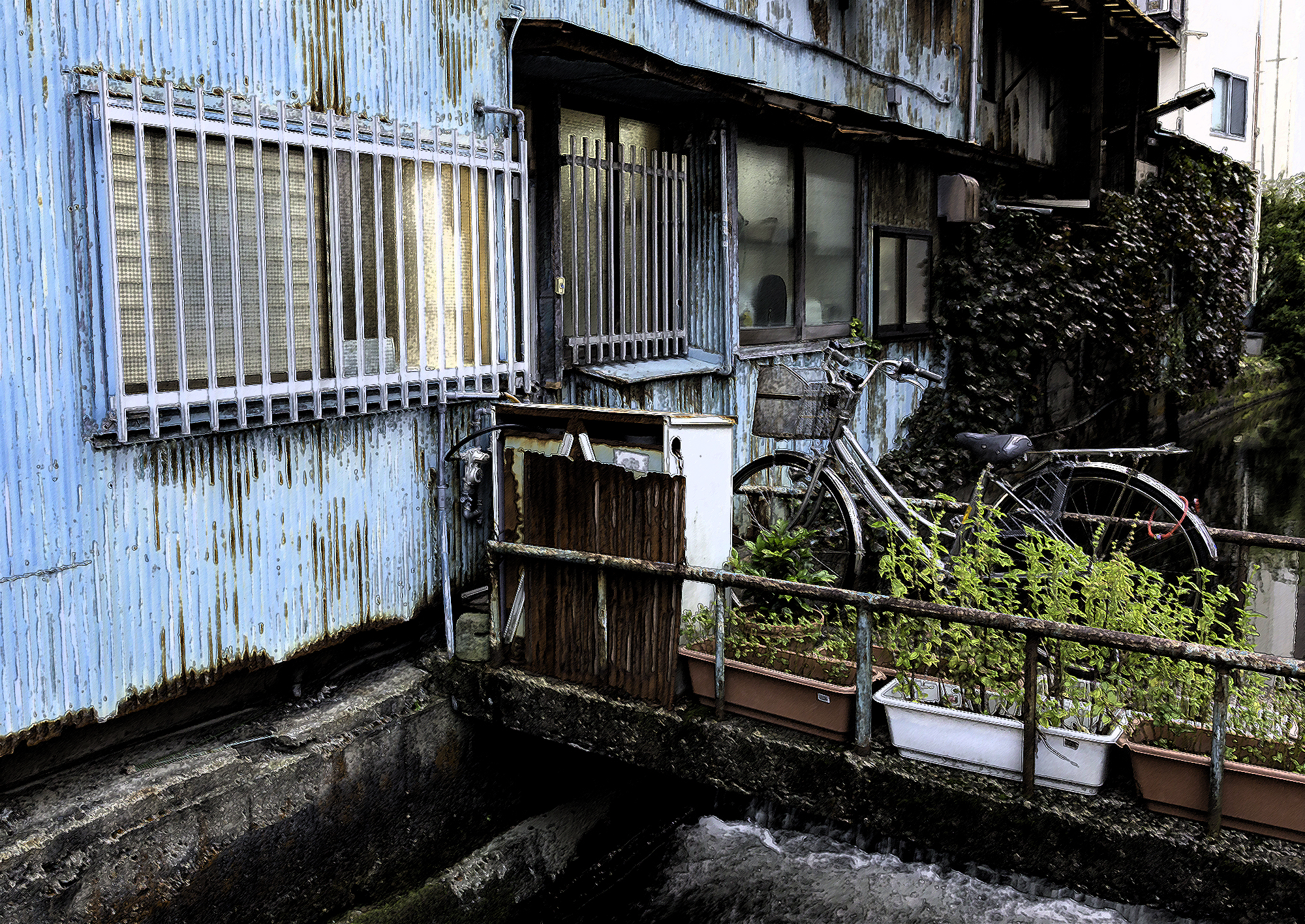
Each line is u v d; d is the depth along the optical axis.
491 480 5.44
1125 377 14.72
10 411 3.46
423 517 5.30
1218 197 19.38
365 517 4.93
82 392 3.67
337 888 4.54
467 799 5.23
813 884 4.79
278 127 4.29
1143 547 5.61
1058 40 15.41
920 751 3.94
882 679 4.25
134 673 3.92
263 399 4.27
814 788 4.09
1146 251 14.97
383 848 4.77
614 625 4.67
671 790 5.79
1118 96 16.70
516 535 5.15
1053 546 4.05
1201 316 18.03
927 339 11.22
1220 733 3.34
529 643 4.98
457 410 5.48
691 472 4.73
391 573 5.12
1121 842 3.49
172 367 3.96
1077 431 13.65
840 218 9.72
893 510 6.00
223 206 4.11
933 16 11.55
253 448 4.34
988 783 3.78
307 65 4.45
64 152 3.56
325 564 4.73
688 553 4.76
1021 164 13.17
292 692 4.79
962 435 6.07
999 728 3.74
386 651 5.30
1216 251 18.42
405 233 4.95
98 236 3.66
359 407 4.75
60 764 3.95
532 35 5.61
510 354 5.59
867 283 10.18
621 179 6.93
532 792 5.64
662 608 4.51
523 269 5.69
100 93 3.58
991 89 13.44
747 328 8.37
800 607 5.32
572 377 6.65
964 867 4.79
